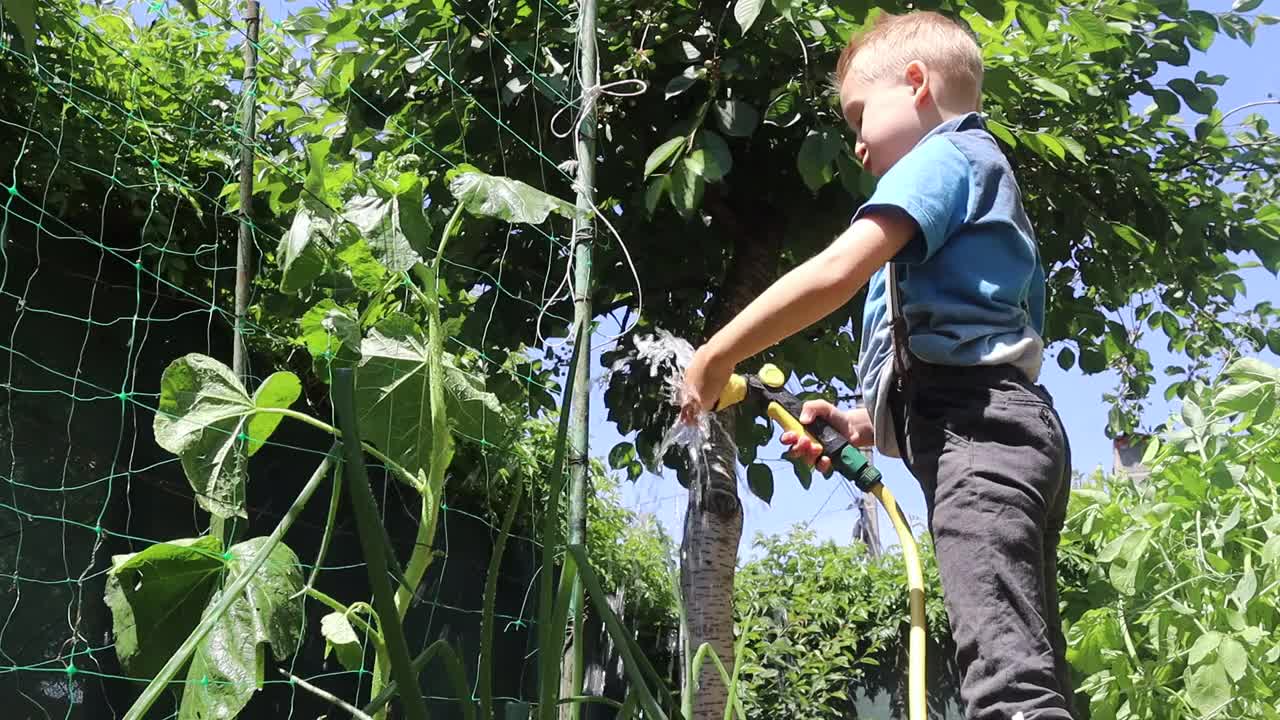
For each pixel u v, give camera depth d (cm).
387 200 148
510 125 336
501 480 400
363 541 69
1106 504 294
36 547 286
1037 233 402
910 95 153
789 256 376
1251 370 232
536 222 153
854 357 377
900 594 695
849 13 261
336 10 344
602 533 345
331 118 355
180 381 136
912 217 128
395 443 137
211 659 126
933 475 129
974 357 131
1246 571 231
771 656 643
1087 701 313
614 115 324
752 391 159
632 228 346
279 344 346
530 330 345
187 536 326
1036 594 116
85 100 314
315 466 355
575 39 314
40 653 280
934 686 683
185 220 337
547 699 85
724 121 299
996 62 326
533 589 411
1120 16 360
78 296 313
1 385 273
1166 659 250
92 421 308
